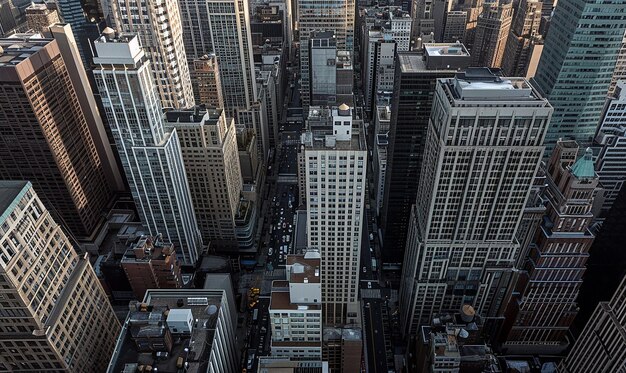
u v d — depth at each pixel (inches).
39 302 5772.6
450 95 7273.6
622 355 7135.8
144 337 6176.2
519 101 7007.9
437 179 7819.9
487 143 7367.1
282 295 7509.8
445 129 7308.1
